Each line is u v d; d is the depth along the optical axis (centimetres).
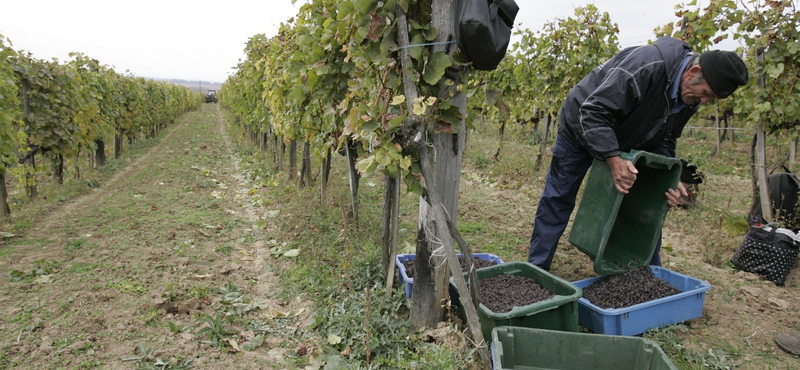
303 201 653
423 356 273
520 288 317
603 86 312
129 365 292
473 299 274
